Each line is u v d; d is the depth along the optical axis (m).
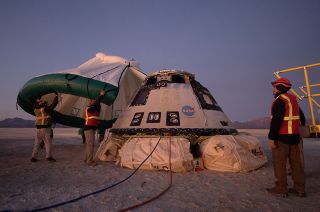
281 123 3.92
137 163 6.12
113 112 11.58
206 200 3.76
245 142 6.62
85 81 7.93
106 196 3.92
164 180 5.08
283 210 3.33
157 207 3.43
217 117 7.59
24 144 15.09
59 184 4.68
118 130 7.48
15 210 3.26
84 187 4.46
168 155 5.91
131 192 4.17
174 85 7.89
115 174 5.63
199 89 8.16
